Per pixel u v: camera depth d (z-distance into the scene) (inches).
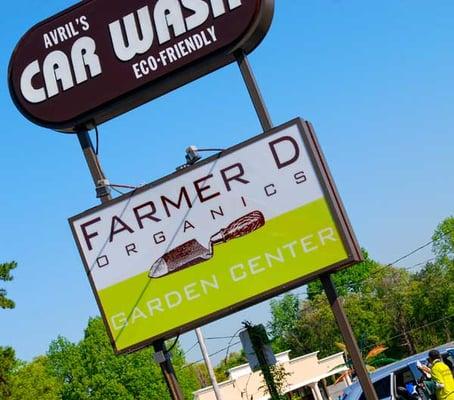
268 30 554.9
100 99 573.6
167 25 563.2
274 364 722.8
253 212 541.6
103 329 2893.7
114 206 563.5
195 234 550.0
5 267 1151.6
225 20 549.0
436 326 3221.0
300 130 536.7
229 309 541.0
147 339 553.9
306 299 3750.0
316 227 531.2
